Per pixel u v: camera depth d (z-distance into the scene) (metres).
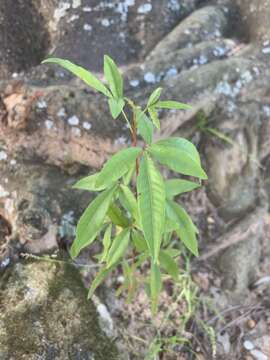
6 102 0.62
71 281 0.56
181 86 0.62
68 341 0.51
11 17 0.67
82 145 0.62
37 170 0.62
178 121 0.62
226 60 0.65
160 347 0.57
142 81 0.63
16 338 0.51
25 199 0.59
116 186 0.45
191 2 0.72
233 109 0.63
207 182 0.66
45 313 0.53
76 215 0.60
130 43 0.68
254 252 0.66
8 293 0.54
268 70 0.65
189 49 0.66
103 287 0.59
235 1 0.72
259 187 0.67
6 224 0.61
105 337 0.53
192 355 0.58
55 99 0.61
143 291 0.60
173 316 0.60
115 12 0.67
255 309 0.64
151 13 0.68
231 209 0.66
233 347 0.60
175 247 0.64
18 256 0.58
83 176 0.63
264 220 0.67
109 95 0.41
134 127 0.43
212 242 0.65
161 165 0.63
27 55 0.68
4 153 0.63
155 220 0.37
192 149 0.40
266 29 0.68
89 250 0.60
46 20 0.69
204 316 0.61
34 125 0.62
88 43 0.67
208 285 0.64
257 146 0.66
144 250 0.49
